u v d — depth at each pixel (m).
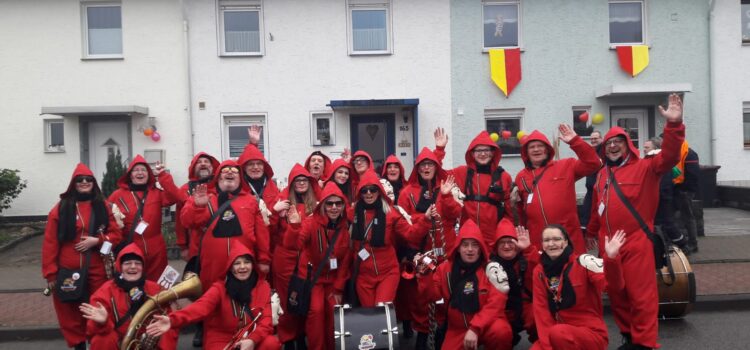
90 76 14.73
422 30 14.84
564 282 5.08
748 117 15.39
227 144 14.98
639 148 15.38
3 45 14.67
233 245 5.57
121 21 14.82
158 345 5.12
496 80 14.82
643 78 15.05
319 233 5.80
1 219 14.42
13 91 14.70
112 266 6.26
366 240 5.78
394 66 14.88
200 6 14.64
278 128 14.88
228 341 5.21
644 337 5.50
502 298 5.30
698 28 15.11
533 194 6.17
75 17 14.66
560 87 14.99
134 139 14.73
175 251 10.80
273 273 6.34
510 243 5.52
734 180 15.34
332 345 5.90
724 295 7.76
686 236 9.98
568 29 14.95
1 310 8.10
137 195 6.84
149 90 14.73
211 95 14.76
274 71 14.83
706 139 15.27
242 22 14.96
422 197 6.85
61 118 14.82
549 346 5.02
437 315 5.84
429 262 5.64
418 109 14.88
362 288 5.81
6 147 14.75
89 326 5.18
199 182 7.34
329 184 5.84
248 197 6.13
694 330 6.75
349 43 14.87
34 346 7.01
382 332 5.19
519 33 15.08
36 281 9.58
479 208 6.51
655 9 15.03
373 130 15.10
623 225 5.73
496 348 5.29
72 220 6.16
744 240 10.84
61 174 14.75
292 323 6.03
